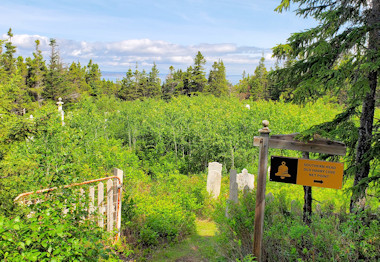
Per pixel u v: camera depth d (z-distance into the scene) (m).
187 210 8.49
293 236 4.61
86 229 4.28
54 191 4.34
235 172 7.74
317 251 4.68
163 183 12.22
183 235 7.17
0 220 2.94
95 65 68.81
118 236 6.20
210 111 20.39
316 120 18.69
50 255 3.22
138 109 25.22
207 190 10.17
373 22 5.51
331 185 4.80
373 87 5.64
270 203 6.05
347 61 5.57
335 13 5.62
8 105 6.31
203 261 5.84
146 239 6.48
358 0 5.62
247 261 4.54
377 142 5.52
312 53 5.95
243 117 17.11
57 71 40.34
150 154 17.08
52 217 3.59
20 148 5.34
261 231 4.80
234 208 6.11
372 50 5.16
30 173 4.25
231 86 77.81
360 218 5.15
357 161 5.95
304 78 6.02
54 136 4.95
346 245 4.48
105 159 10.78
